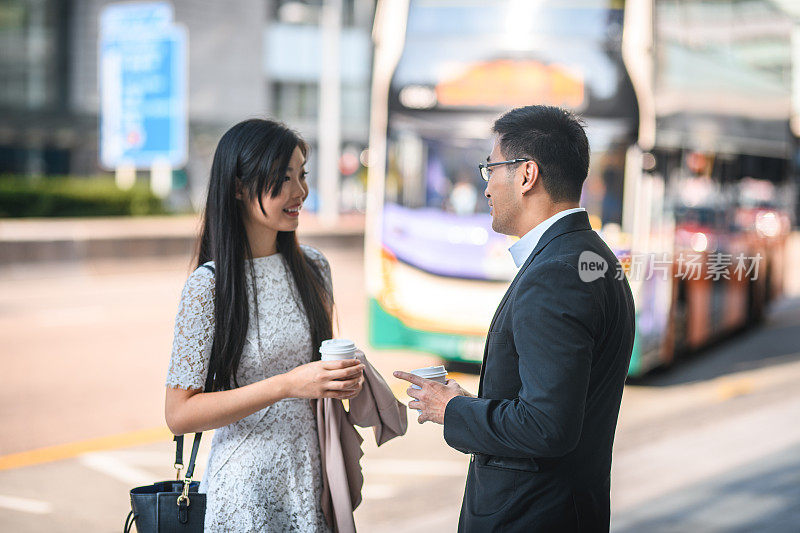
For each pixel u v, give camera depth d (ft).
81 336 31.68
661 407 22.98
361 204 111.24
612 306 6.60
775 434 20.06
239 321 7.34
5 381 24.43
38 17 96.84
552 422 6.06
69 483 16.17
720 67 28.86
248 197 7.50
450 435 6.68
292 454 7.53
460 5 23.45
